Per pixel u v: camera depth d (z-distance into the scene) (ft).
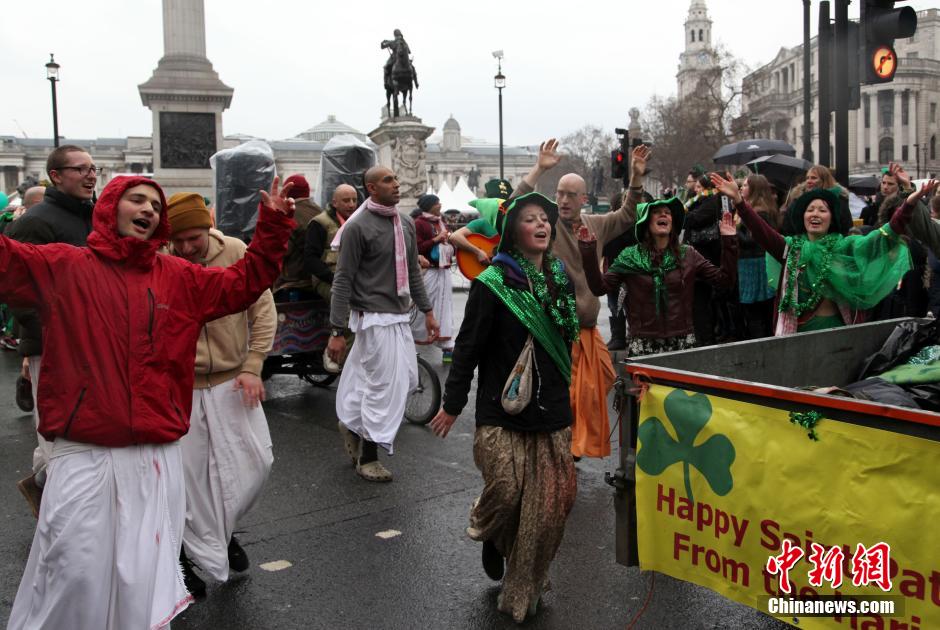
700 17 430.61
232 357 13.58
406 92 108.37
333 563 14.92
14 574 14.88
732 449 10.04
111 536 9.84
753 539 9.87
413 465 20.89
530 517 12.20
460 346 12.34
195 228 13.38
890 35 25.62
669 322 18.85
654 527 11.09
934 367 13.55
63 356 9.71
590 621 12.57
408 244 20.62
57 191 15.75
